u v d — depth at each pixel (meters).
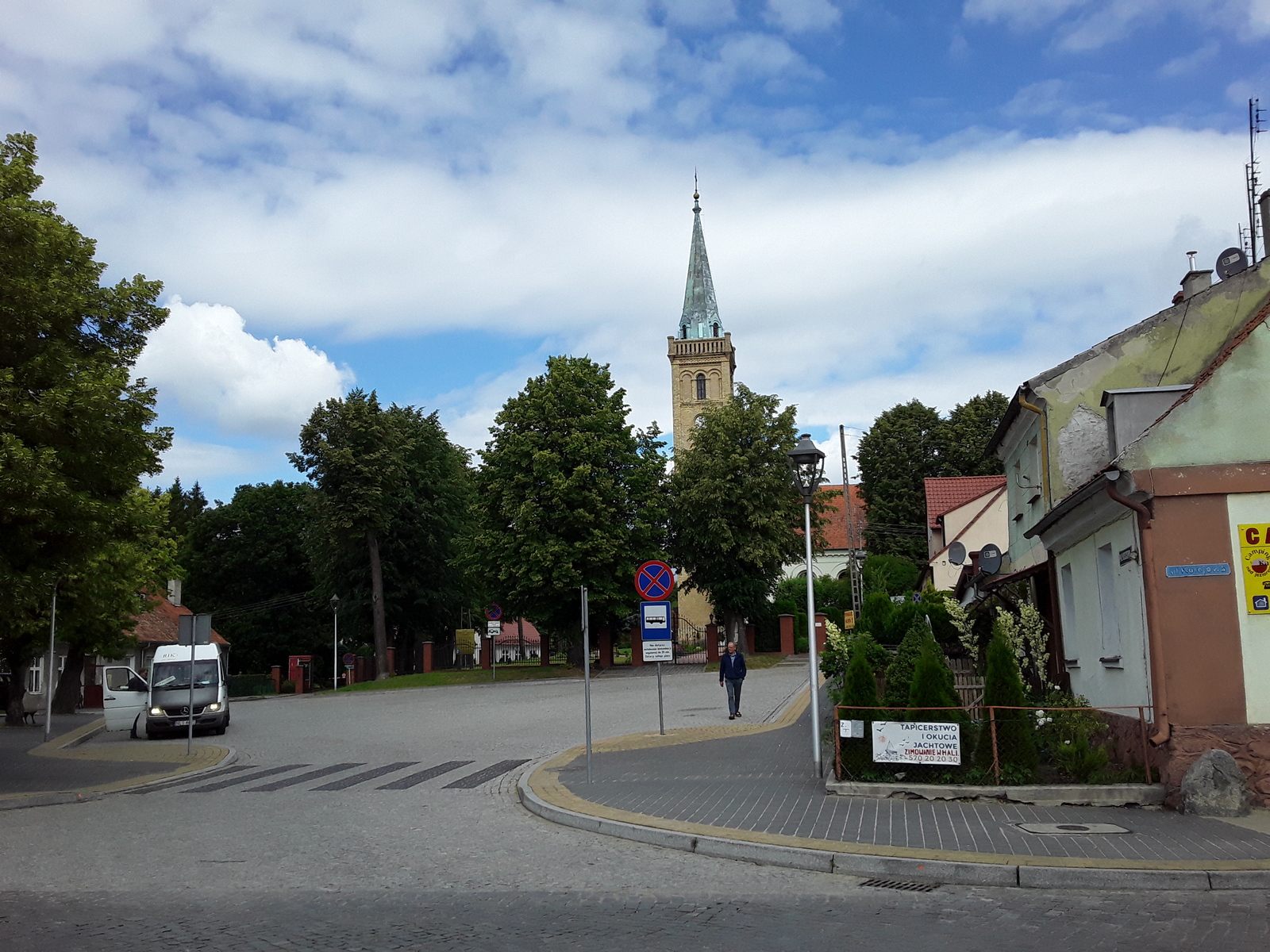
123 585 29.98
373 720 28.59
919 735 12.43
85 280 17.41
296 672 55.09
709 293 90.00
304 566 69.50
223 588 71.00
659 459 47.91
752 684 33.06
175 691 26.00
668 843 10.45
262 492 71.12
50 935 7.26
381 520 52.59
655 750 17.77
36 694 41.94
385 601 57.72
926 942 6.90
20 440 15.20
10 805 14.71
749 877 9.02
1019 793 11.75
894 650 19.28
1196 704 11.38
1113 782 11.75
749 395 48.62
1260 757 11.16
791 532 47.38
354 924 7.50
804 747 17.45
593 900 8.19
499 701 32.62
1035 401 18.88
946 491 49.22
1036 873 8.60
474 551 47.19
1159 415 15.14
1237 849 9.20
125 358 18.41
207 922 7.63
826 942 6.89
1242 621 11.43
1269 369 11.81
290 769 18.50
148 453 18.22
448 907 8.03
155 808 14.18
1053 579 17.53
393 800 14.13
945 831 10.21
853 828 10.48
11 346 16.27
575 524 43.72
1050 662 18.45
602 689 35.03
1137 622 12.23
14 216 15.91
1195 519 11.67
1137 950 6.67
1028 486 20.98
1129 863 8.74
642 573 19.38
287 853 10.43
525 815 12.57
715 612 49.59
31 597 16.20
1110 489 11.95
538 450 44.69
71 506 16.33
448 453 60.97
